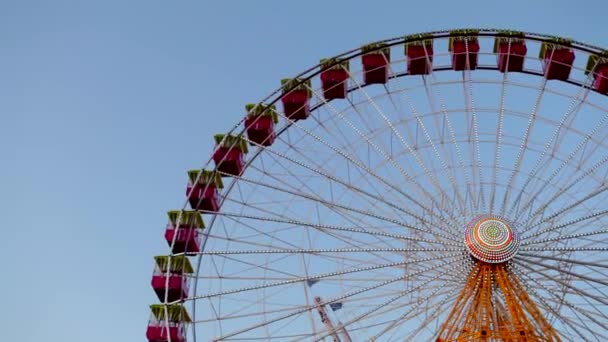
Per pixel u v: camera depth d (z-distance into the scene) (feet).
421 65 129.80
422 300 102.99
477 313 101.60
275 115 129.39
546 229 104.42
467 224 105.81
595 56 122.52
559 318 101.71
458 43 128.67
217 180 124.26
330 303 104.32
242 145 126.82
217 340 107.24
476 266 103.35
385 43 128.26
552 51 123.24
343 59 127.85
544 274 103.35
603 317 100.63
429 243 106.11
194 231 118.62
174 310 112.27
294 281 108.47
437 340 100.17
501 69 128.06
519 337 98.53
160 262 116.06
